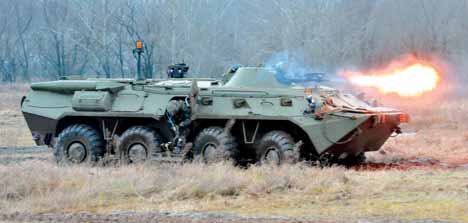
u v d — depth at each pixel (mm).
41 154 44094
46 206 26734
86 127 39594
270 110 36094
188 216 24703
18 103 82125
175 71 43312
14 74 117562
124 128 39656
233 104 36781
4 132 55156
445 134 49375
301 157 36312
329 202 27031
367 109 35719
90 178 30672
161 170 32062
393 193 28391
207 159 36656
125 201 27547
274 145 35719
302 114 35625
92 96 38875
